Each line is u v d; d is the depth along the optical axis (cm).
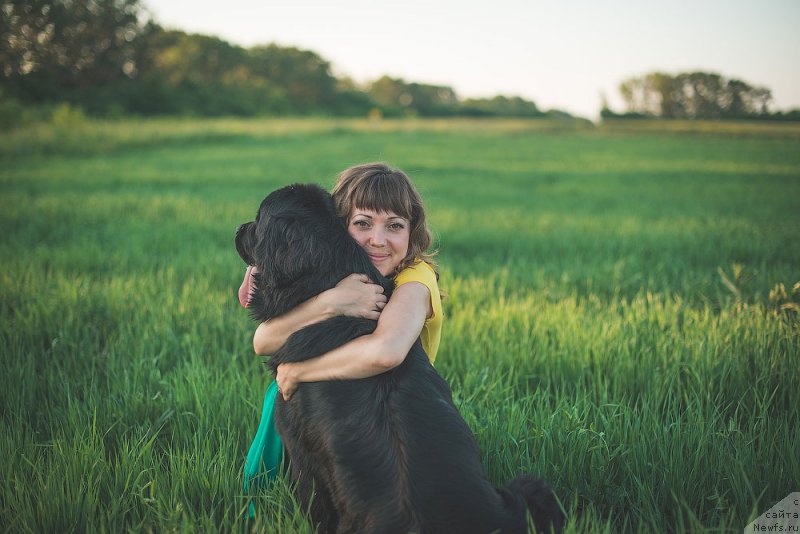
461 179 1852
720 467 282
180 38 8625
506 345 453
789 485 274
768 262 758
